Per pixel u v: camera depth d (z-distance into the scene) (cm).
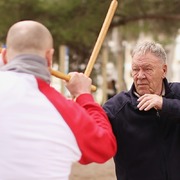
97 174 782
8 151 216
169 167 303
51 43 232
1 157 216
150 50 304
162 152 304
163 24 1647
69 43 1581
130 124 307
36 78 227
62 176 223
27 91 223
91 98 250
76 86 251
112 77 1841
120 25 1639
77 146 227
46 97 226
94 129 232
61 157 222
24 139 218
